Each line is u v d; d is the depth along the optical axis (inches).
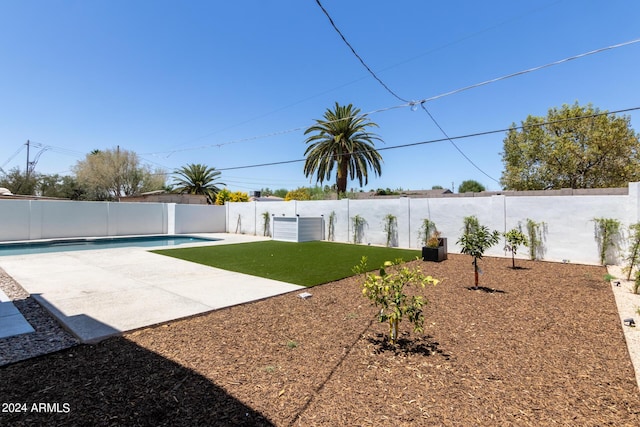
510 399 89.2
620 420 79.1
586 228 340.8
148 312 169.9
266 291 218.4
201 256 388.5
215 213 794.2
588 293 211.3
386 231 510.3
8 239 538.9
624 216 319.3
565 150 642.8
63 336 138.1
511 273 284.2
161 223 733.9
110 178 1148.5
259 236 693.3
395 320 127.6
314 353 121.3
